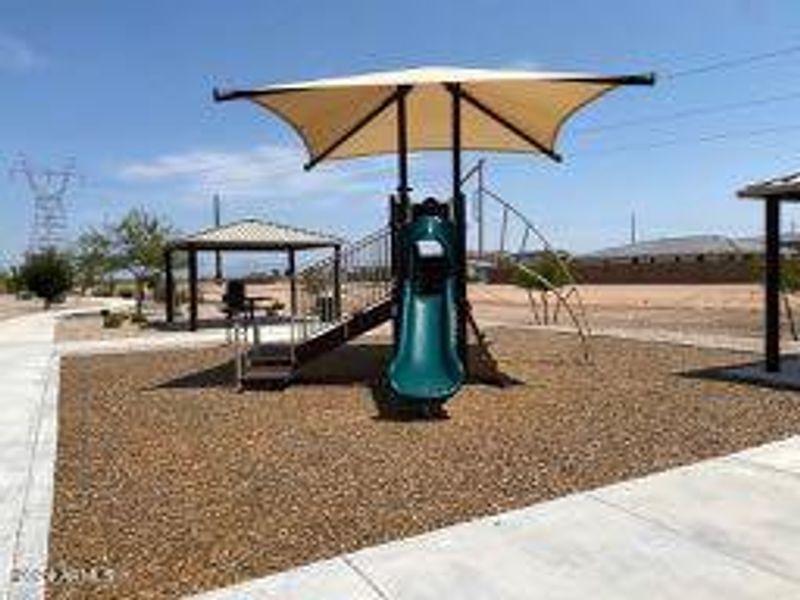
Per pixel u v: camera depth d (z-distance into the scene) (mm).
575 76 13719
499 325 26656
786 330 23188
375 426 11008
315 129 17688
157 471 9000
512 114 17391
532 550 6176
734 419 10609
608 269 69000
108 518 7418
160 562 6340
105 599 5707
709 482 7664
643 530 6480
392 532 6781
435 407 12172
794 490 7379
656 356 17234
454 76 14039
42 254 52875
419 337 13359
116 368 18203
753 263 55812
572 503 7184
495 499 7535
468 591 5531
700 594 5355
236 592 5680
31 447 10117
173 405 13125
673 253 97750
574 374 15000
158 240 48469
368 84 13641
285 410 12414
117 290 76500
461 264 14648
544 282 19641
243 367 16406
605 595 5398
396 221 14961
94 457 9711
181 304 50312
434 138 19188
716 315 30516
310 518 7223
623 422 10641
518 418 11188
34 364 18859
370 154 20141
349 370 16719
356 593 5578
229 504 7719
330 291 18969
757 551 6012
